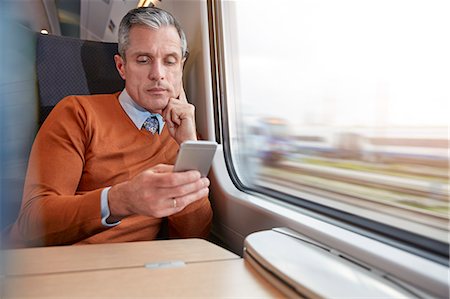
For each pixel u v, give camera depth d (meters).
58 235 1.07
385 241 0.77
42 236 1.06
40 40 1.61
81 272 0.65
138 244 0.88
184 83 2.04
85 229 1.06
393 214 0.80
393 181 0.79
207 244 0.89
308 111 1.10
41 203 1.08
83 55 1.70
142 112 1.48
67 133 1.29
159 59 1.46
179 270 0.68
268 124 1.36
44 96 1.59
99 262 0.72
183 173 0.96
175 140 1.47
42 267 0.68
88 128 1.34
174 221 1.40
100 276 0.64
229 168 1.62
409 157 0.75
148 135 1.47
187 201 0.99
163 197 0.96
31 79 0.58
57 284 0.59
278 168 1.30
